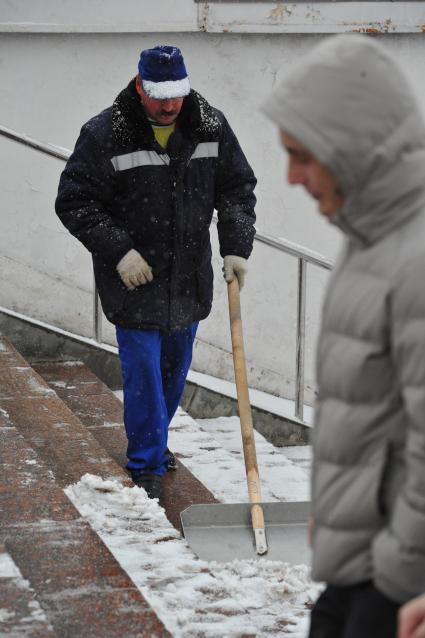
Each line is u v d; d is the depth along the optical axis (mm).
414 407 2350
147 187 5988
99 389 8211
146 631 3910
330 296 2588
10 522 4789
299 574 4977
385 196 2445
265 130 9797
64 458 6121
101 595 4172
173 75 5738
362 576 2555
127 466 6355
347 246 2625
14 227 9195
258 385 10109
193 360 9898
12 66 9289
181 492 6422
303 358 8453
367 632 2568
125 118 5895
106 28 9328
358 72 2412
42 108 9383
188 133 6023
